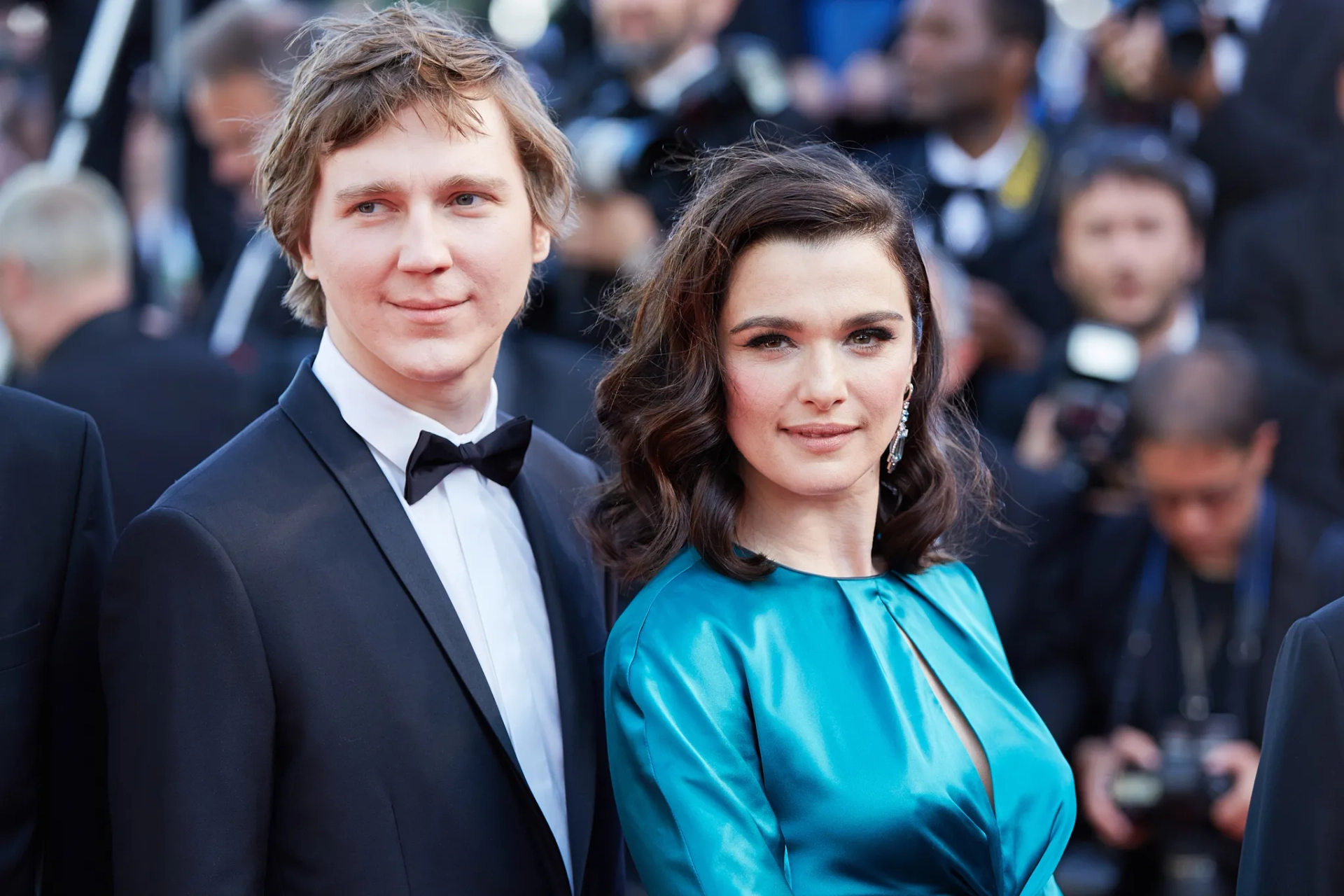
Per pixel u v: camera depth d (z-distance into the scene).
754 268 2.00
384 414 2.12
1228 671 3.64
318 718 1.95
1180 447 3.56
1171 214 4.30
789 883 1.91
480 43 2.12
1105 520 3.87
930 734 2.00
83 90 5.51
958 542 2.44
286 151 2.06
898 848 1.93
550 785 2.16
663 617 2.01
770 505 2.12
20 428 2.13
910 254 2.09
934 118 4.79
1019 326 4.44
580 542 2.32
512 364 3.61
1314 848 1.93
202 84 4.26
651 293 2.16
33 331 3.46
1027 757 2.08
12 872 2.06
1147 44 4.83
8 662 2.06
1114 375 4.04
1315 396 4.12
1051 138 4.97
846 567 2.15
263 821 1.94
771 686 1.97
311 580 1.98
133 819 1.91
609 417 2.20
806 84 5.43
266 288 4.55
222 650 1.91
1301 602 3.59
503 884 2.03
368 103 1.98
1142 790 3.49
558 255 4.01
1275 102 4.86
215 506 1.97
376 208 2.02
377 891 1.95
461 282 2.02
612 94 4.32
